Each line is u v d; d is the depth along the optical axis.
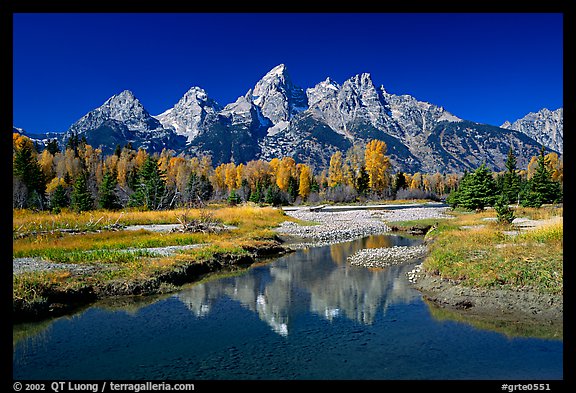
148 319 13.84
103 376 9.68
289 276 21.05
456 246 21.23
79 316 14.12
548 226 22.72
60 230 30.16
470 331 12.32
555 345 11.08
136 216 41.78
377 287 18.17
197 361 10.48
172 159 120.19
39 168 66.81
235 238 31.36
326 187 124.94
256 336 12.20
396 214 60.62
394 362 10.28
